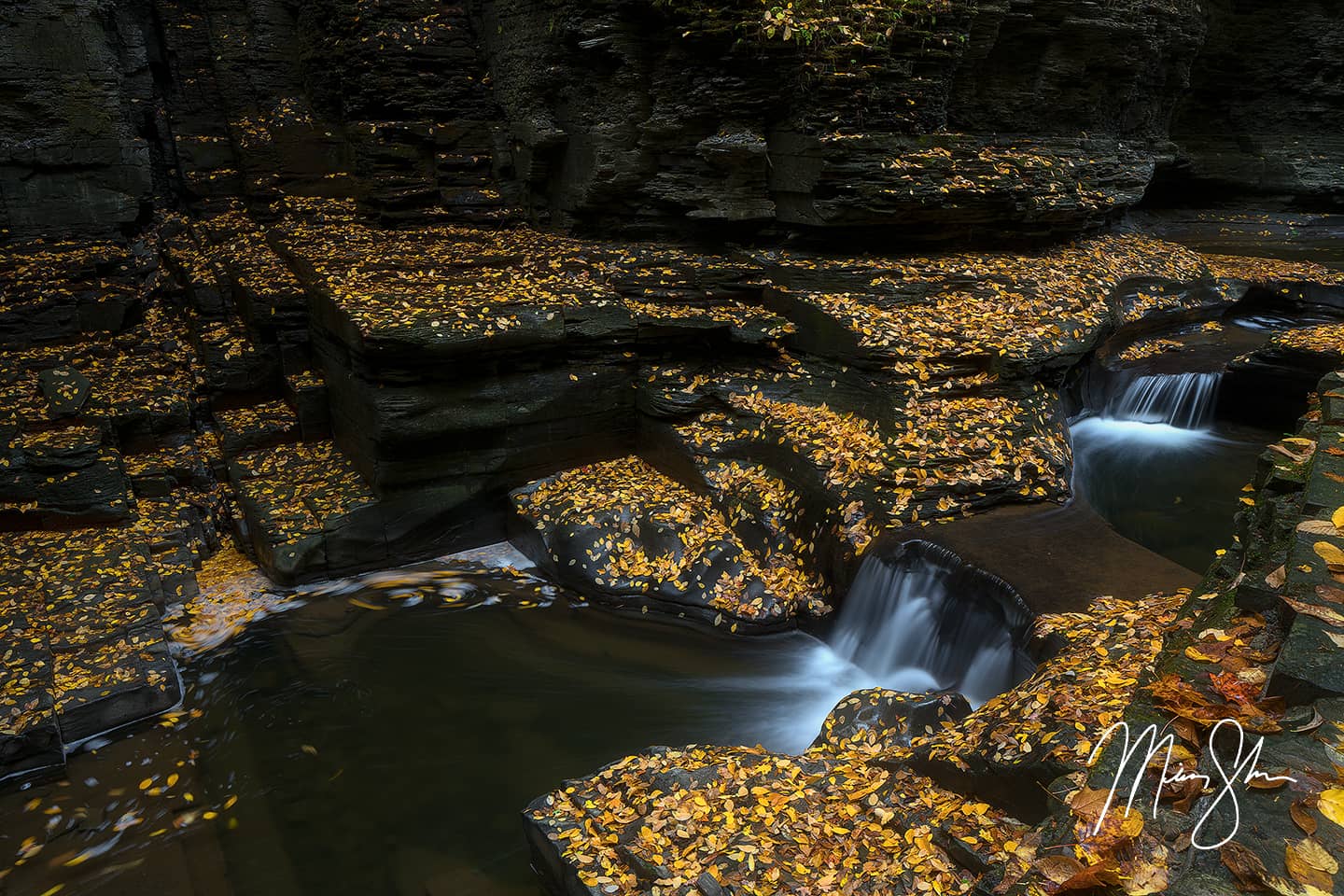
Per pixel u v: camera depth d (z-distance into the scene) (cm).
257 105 1933
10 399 1267
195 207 1947
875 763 618
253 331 1404
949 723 667
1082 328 1159
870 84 1217
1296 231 2045
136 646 931
